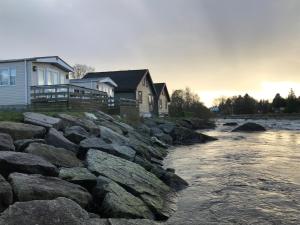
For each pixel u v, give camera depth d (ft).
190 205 38.11
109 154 43.80
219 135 129.90
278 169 56.80
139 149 60.18
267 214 35.12
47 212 21.97
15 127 40.40
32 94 81.10
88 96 91.35
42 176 29.04
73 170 33.65
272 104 405.59
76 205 23.93
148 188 38.17
